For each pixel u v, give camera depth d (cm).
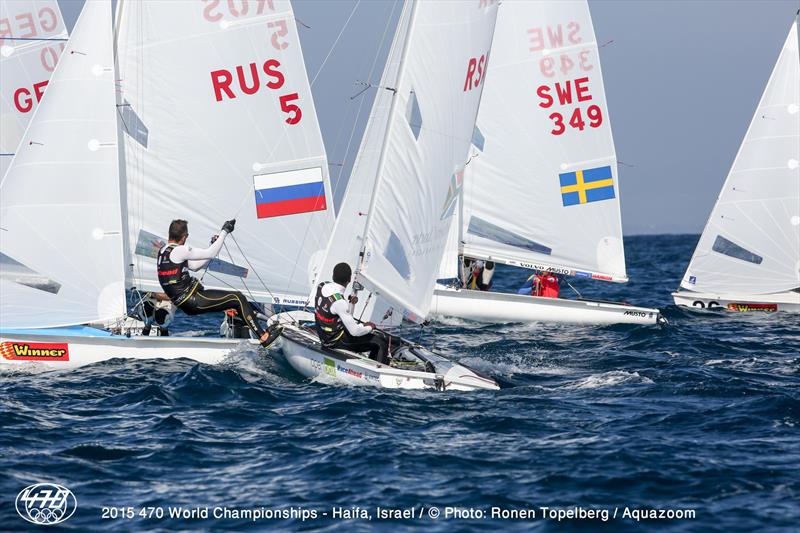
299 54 5334
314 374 4512
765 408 3941
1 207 4562
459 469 3183
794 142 7419
